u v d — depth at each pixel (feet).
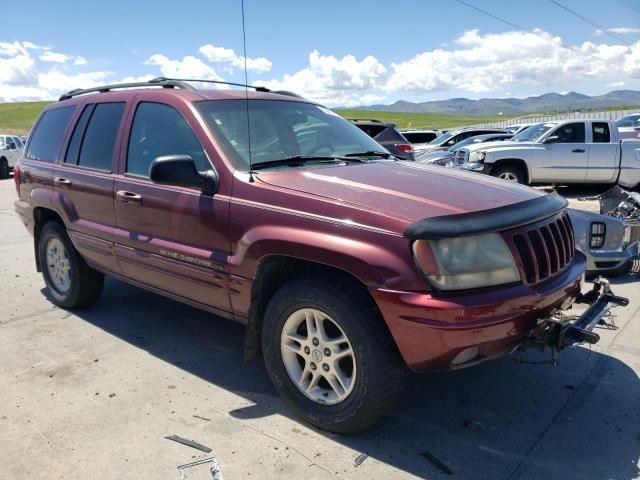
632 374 12.24
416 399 11.35
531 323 9.23
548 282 9.78
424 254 8.61
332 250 9.21
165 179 10.76
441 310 8.43
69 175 15.20
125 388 11.96
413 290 8.63
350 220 9.27
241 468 9.16
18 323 15.99
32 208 17.10
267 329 10.54
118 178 13.55
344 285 9.39
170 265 12.28
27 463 9.39
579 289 10.83
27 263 23.31
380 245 8.87
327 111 14.92
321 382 10.47
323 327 9.96
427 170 11.93
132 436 10.11
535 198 10.57
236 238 10.78
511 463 9.24
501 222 9.11
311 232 9.60
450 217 8.87
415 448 9.68
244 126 12.26
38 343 14.49
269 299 11.10
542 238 9.73
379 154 13.65
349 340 9.36
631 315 15.64
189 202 11.61
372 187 10.11
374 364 9.15
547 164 42.42
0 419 10.75
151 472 9.10
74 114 15.93
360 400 9.40
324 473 9.02
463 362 8.89
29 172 17.19
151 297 18.17
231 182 10.98
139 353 13.80
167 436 10.11
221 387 12.00
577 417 10.58
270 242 10.02
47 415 10.87
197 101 12.46
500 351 9.05
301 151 12.51
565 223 10.93
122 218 13.48
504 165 42.98
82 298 16.49
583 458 9.34
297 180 10.57
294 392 10.44
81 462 9.39
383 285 8.75
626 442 9.77
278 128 12.76
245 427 10.39
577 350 13.50
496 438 9.95
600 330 14.67
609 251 18.57
